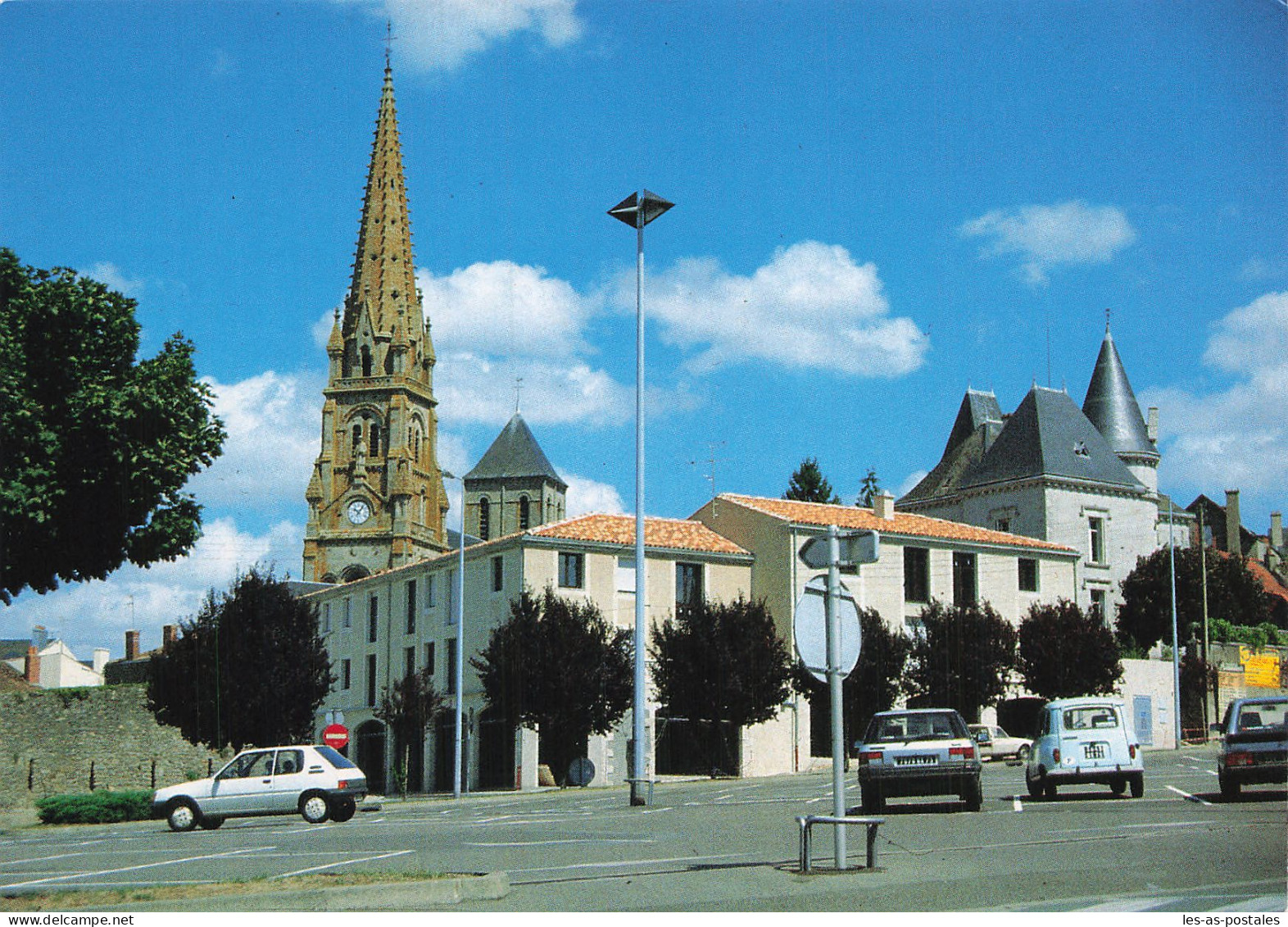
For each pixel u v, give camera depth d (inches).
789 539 2459.4
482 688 2357.3
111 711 2102.6
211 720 2027.6
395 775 2600.9
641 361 1238.3
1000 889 522.0
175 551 1245.7
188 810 1135.0
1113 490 3083.2
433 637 2583.7
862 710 2315.5
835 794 544.7
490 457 6688.0
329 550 5442.9
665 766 2273.6
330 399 5580.7
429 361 5812.0
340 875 573.9
